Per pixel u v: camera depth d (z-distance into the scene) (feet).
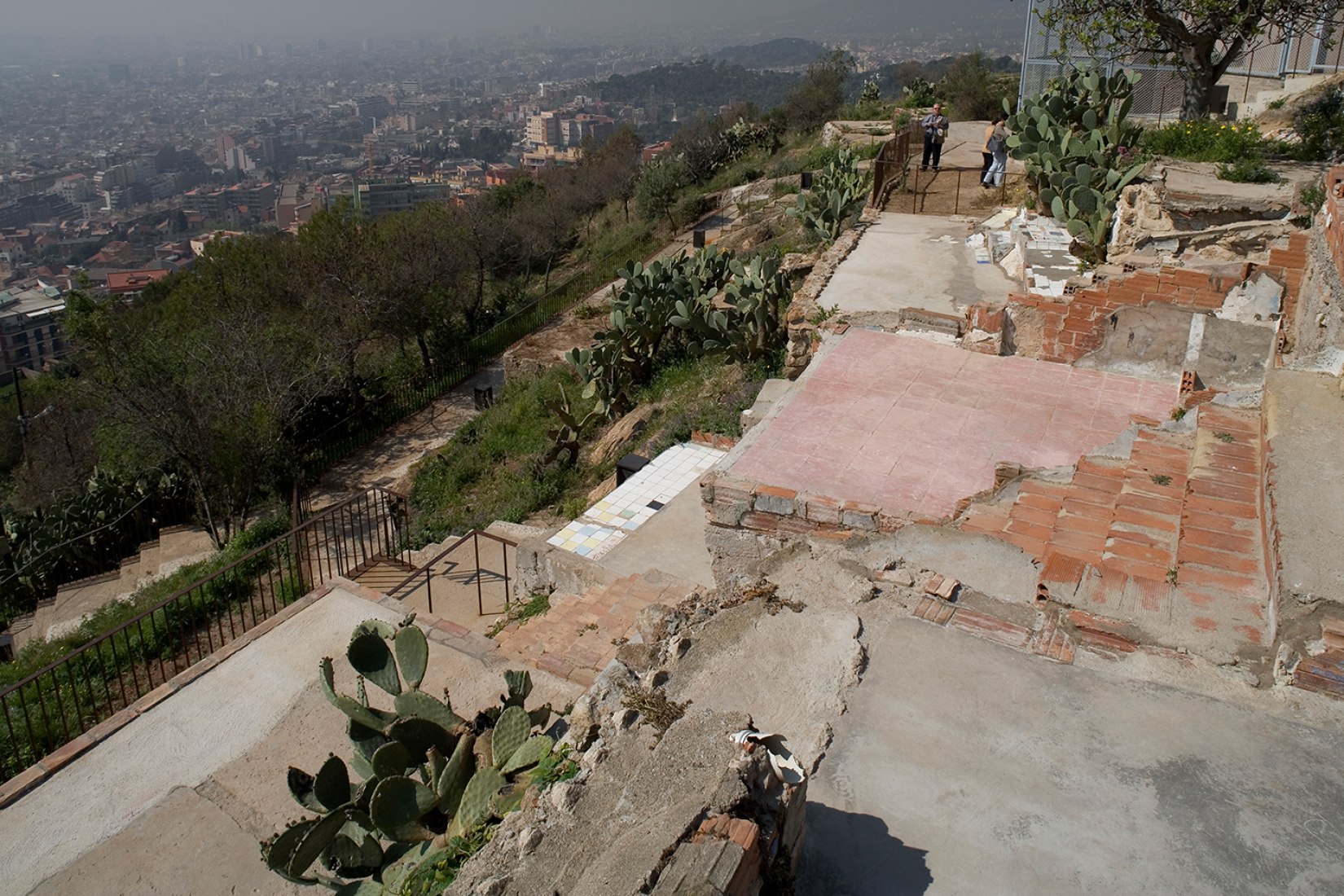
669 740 11.91
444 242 83.05
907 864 11.98
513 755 16.61
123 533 55.21
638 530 32.30
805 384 29.04
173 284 104.94
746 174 110.32
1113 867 11.89
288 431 58.44
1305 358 22.89
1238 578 16.83
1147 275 30.35
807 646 15.69
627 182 131.03
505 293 100.99
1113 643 15.64
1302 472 17.61
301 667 26.03
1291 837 12.24
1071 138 44.37
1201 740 13.78
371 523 49.16
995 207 53.11
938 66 165.37
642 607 27.20
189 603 33.83
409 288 74.64
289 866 16.22
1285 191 38.19
